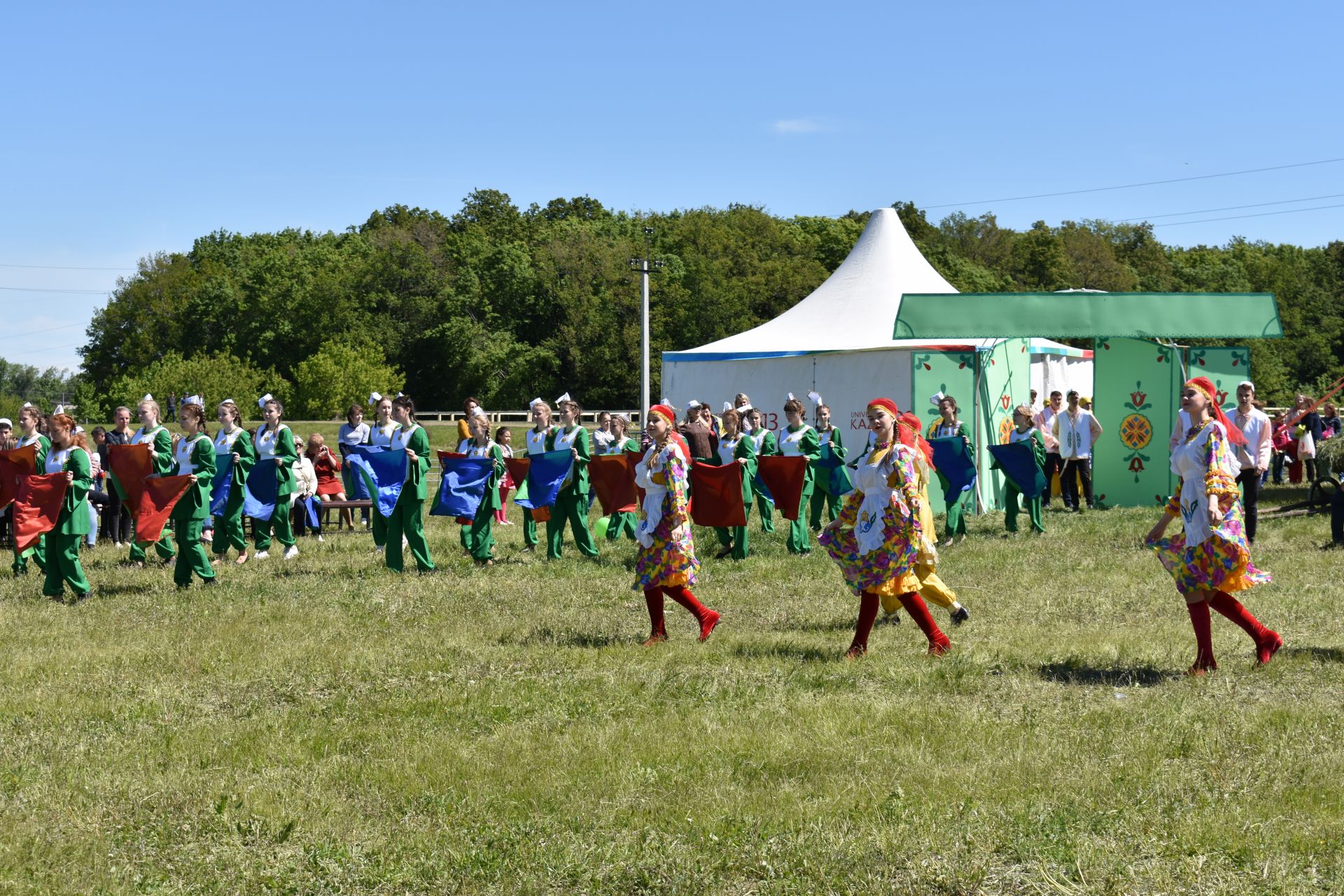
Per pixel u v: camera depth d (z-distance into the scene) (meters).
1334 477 15.91
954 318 17.17
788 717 6.50
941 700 6.82
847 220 92.44
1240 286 88.31
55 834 5.01
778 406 22.33
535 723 6.55
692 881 4.43
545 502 13.12
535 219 107.00
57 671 8.08
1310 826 4.74
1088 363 25.33
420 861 4.71
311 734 6.46
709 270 74.50
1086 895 4.22
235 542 13.25
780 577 11.73
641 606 10.38
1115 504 18.47
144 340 88.12
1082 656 7.85
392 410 13.31
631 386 73.56
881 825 4.90
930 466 8.23
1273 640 7.41
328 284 78.06
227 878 4.62
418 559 12.44
